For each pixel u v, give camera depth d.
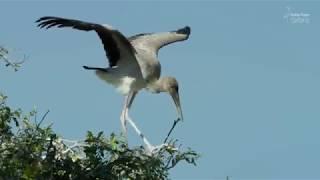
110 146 10.64
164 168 11.07
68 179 10.38
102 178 10.38
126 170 10.72
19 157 10.20
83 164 10.67
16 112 10.80
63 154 10.85
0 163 10.08
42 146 10.47
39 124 10.73
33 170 9.77
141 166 10.72
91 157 10.41
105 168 10.38
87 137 10.63
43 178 9.99
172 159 11.19
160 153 11.27
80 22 13.36
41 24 12.88
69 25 13.19
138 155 11.09
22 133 10.77
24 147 10.34
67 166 10.30
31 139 10.53
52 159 10.30
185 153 11.20
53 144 10.95
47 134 10.66
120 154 10.59
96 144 10.62
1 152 10.43
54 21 12.88
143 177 10.89
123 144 10.91
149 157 10.94
